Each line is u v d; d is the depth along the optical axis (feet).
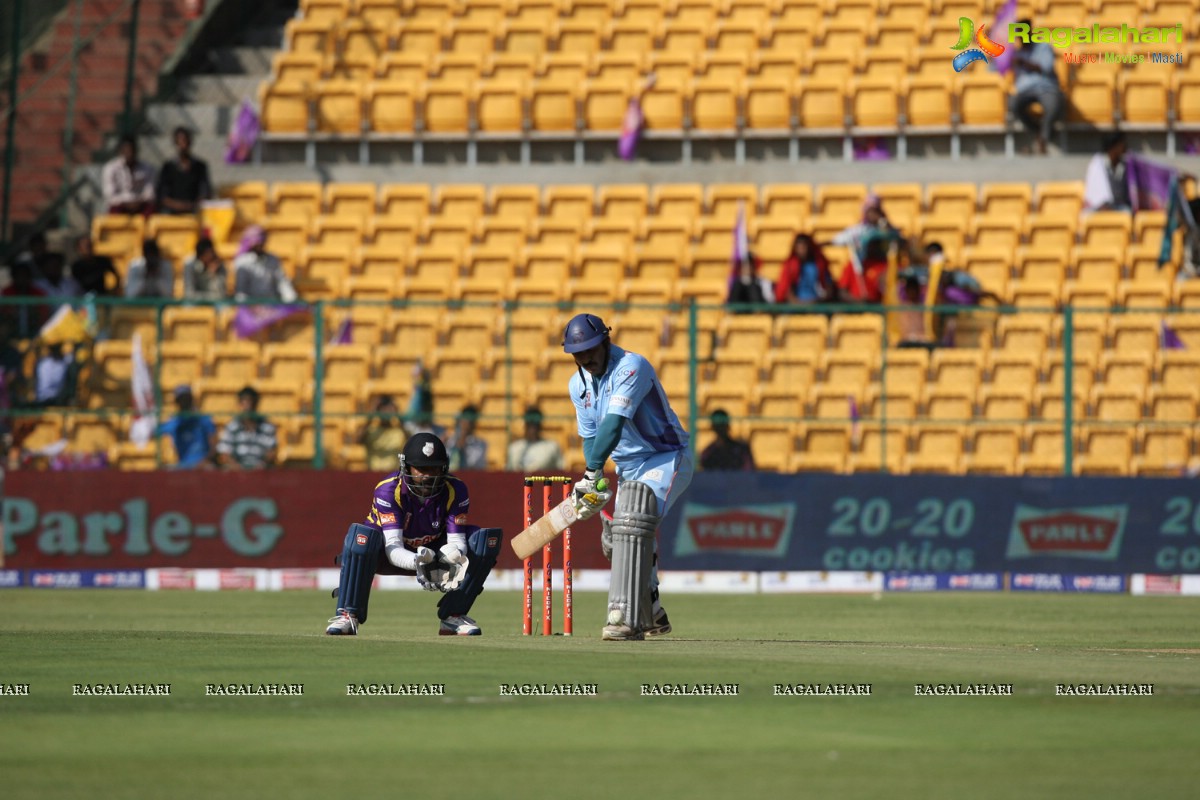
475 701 79.41
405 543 120.26
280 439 232.94
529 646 106.63
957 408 239.50
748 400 240.94
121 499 224.94
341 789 58.59
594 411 112.68
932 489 224.33
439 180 313.32
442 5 342.85
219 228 291.58
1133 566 223.30
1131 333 250.57
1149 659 102.94
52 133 327.47
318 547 225.35
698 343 249.34
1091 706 78.33
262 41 355.56
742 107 310.86
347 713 75.77
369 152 320.29
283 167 315.58
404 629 144.15
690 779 60.70
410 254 287.28
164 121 326.24
